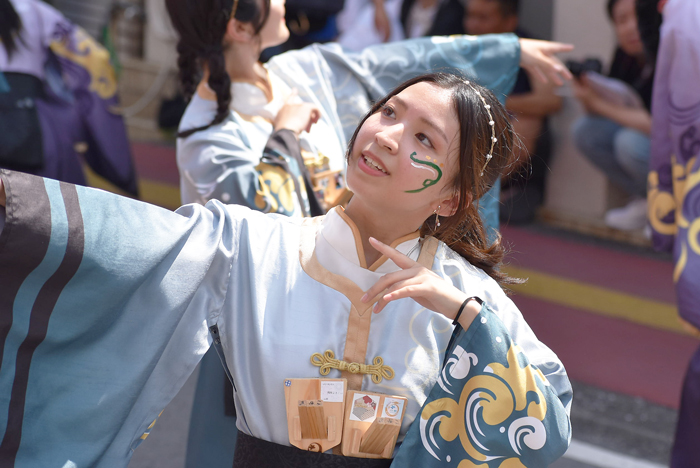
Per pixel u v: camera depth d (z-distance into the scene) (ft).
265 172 15.51
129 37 68.90
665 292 40.47
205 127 16.26
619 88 45.39
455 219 10.97
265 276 10.67
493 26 46.68
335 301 10.57
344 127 18.13
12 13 28.71
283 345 10.37
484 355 10.21
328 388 10.23
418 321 10.69
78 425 9.98
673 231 19.95
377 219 10.59
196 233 10.55
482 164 10.50
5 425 9.59
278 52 42.01
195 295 10.57
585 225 50.01
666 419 27.07
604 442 25.31
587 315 36.32
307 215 15.92
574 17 48.16
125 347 10.14
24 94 28.96
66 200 9.52
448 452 10.35
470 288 11.26
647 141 45.24
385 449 10.39
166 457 22.38
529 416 10.16
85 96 31.48
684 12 18.89
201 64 16.61
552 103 47.98
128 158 33.30
